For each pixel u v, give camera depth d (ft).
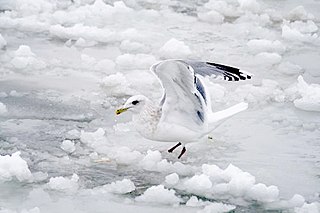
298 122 41.75
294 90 46.06
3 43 51.65
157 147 38.17
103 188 33.22
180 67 32.65
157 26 57.93
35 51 51.39
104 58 51.01
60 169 35.22
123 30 56.70
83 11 59.47
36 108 42.27
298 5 64.49
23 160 34.19
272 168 35.99
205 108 35.35
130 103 35.76
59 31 54.85
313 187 34.14
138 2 63.98
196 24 58.80
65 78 47.16
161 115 35.45
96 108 42.88
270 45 53.98
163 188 32.45
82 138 38.47
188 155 37.27
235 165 36.19
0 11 59.72
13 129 39.37
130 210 31.40
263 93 45.80
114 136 39.22
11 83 45.73
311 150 38.17
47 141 38.19
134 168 35.58
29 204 31.65
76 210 31.24
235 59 51.57
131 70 48.96
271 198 32.81
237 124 41.29
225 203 32.40
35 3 60.54
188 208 31.73
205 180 33.42
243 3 62.44
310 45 55.31
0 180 33.71
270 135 39.93
